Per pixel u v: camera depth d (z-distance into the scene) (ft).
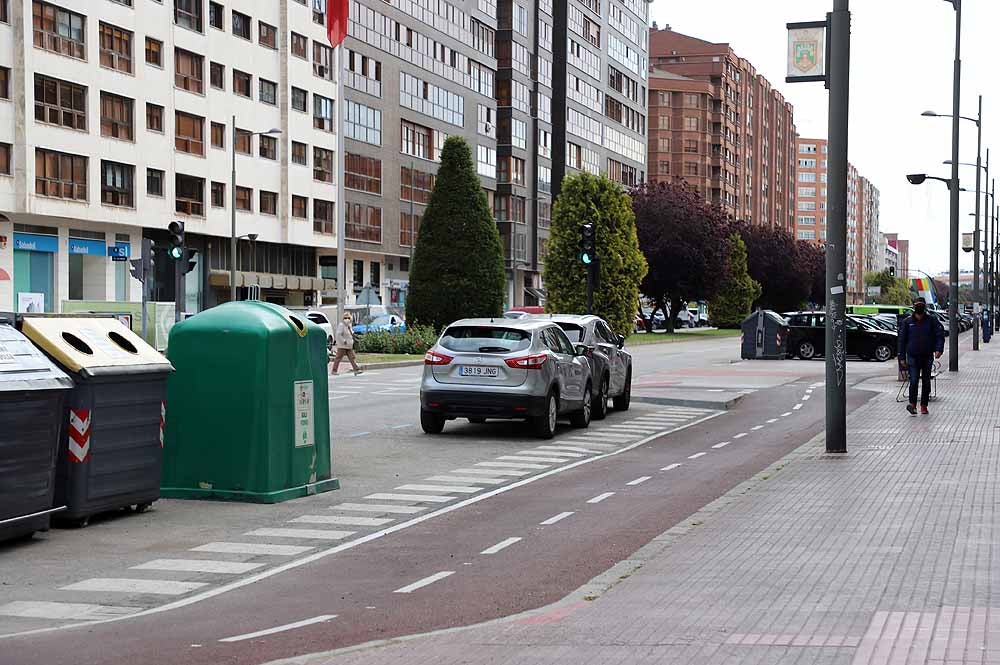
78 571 27.99
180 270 99.40
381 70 232.94
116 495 34.47
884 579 24.43
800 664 18.11
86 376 32.96
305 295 221.66
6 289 147.74
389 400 82.38
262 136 203.31
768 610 21.98
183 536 32.48
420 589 25.80
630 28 365.40
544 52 296.51
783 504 35.14
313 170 216.13
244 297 198.18
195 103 183.11
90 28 157.89
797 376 111.65
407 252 244.83
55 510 32.27
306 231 213.87
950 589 23.26
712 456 51.52
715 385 98.37
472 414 57.93
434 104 252.42
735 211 480.64
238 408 38.24
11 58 145.38
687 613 21.99
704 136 442.09
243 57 196.95
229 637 21.59
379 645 20.44
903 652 18.48
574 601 23.44
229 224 192.85
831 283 48.29
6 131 144.66
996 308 321.32
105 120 162.20
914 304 66.39
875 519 32.09
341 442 56.59
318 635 21.66
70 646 21.03
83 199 157.99
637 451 53.62
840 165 48.19
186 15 181.68
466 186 175.94
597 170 333.62
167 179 175.63
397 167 239.91
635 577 25.57
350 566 28.50
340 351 116.47
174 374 38.75
